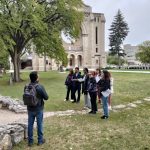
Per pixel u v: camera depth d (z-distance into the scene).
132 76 48.66
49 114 16.94
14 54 42.81
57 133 12.51
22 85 36.06
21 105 18.39
